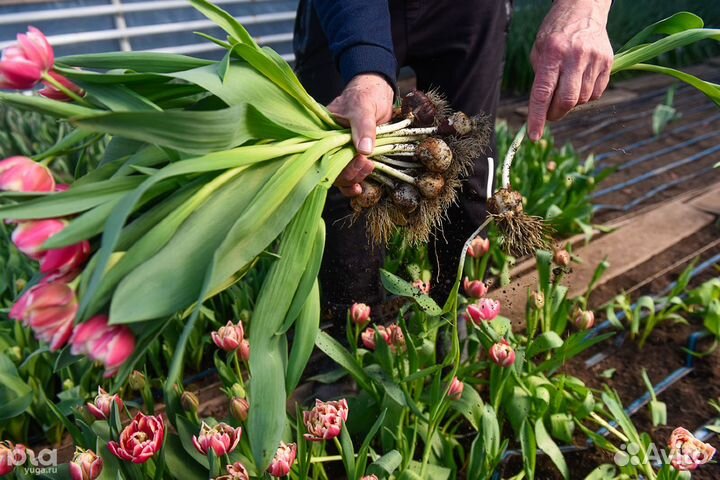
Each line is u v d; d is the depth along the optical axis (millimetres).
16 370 1011
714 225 1736
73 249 512
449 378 866
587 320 1025
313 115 729
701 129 2523
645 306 1386
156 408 1150
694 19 840
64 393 1025
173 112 526
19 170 543
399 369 956
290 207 607
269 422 570
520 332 1290
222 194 597
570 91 779
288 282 624
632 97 2959
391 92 836
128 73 643
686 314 1377
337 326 1199
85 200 529
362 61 823
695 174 2105
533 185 1729
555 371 1214
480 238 1119
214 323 1253
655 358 1262
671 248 1639
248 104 588
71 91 610
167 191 597
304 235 639
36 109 568
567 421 1011
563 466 942
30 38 552
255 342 603
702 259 1580
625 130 2539
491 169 919
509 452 1029
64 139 635
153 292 516
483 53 1068
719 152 2285
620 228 1717
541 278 1104
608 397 934
